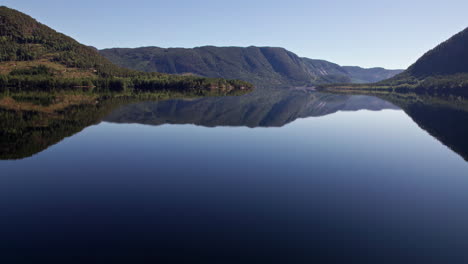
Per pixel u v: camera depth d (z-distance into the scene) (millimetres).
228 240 15211
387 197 21531
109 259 13508
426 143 41094
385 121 66125
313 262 13484
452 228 16875
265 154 34000
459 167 29453
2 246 14430
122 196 20859
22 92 136250
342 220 17688
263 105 106500
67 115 63312
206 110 84250
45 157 30891
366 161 31453
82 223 16828
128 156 32031
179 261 13406
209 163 29812
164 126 54125
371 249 14617
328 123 62469
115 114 68438
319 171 27641
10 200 19922
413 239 15648
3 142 36844
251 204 19781
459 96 176750
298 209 19125
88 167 27703
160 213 18234
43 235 15492
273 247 14656
